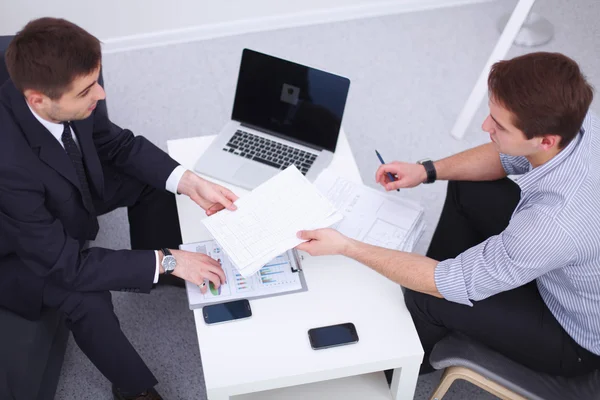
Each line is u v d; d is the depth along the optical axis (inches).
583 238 57.7
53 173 66.2
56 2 119.0
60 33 58.7
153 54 127.2
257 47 128.2
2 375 65.9
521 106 55.3
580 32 130.6
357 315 64.6
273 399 73.6
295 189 68.3
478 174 75.6
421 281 63.2
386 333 63.6
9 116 63.4
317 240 64.7
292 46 128.3
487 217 76.1
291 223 65.5
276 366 61.1
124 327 88.1
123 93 119.7
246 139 79.8
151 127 114.1
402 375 66.2
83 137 71.2
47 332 73.0
